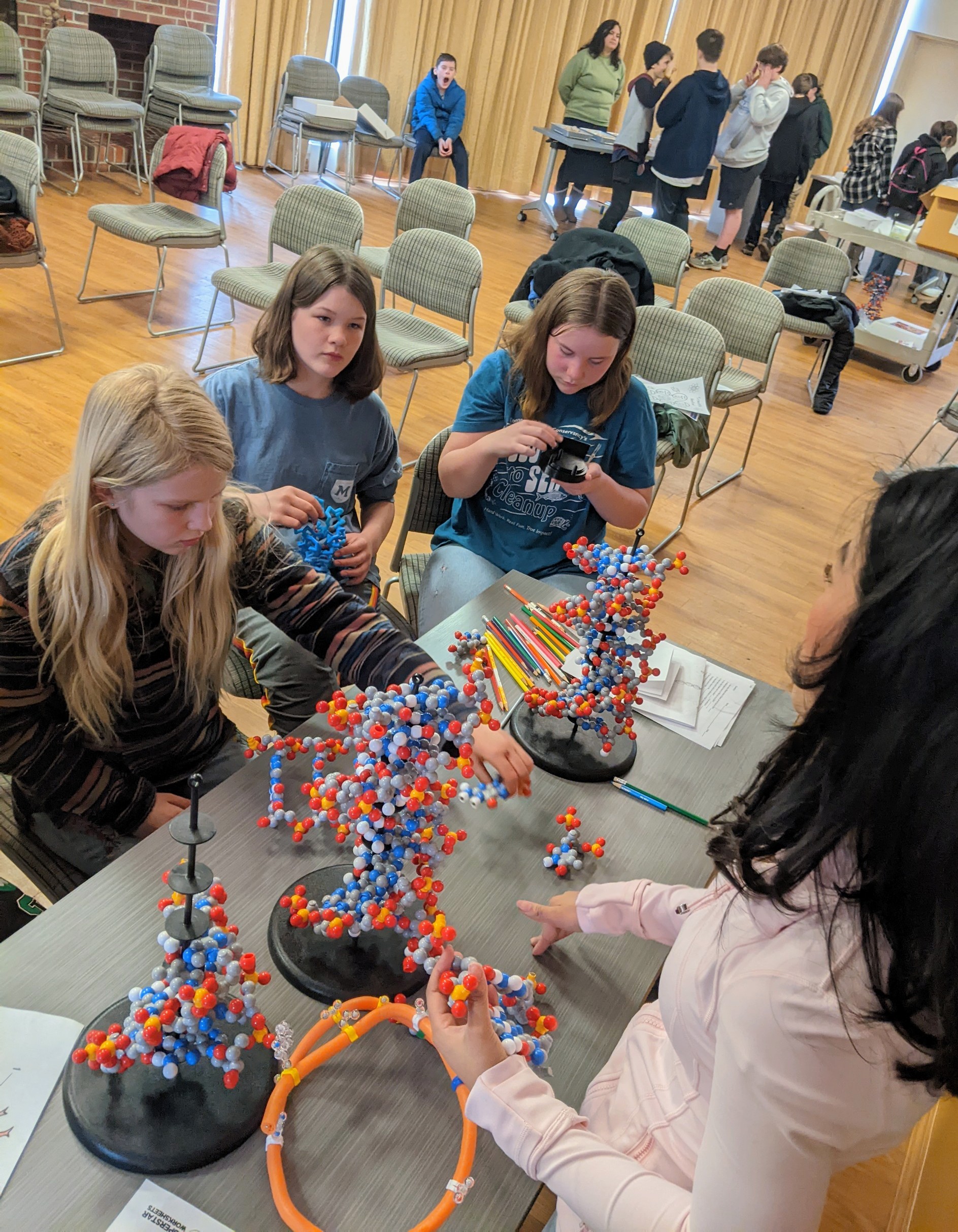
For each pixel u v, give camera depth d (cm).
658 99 668
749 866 64
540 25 772
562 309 178
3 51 519
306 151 726
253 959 75
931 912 54
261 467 181
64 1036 80
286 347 173
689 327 325
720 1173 61
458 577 192
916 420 537
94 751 119
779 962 62
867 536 59
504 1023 84
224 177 401
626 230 470
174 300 451
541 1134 72
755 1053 60
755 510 397
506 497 197
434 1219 72
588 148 689
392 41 717
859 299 773
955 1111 150
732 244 852
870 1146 62
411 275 366
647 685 148
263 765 115
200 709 126
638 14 826
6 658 104
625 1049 92
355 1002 85
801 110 761
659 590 116
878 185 742
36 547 103
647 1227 66
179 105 592
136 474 94
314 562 163
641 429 199
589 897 99
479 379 200
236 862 101
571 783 125
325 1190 75
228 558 113
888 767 54
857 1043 58
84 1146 74
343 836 91
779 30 911
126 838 121
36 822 122
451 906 103
